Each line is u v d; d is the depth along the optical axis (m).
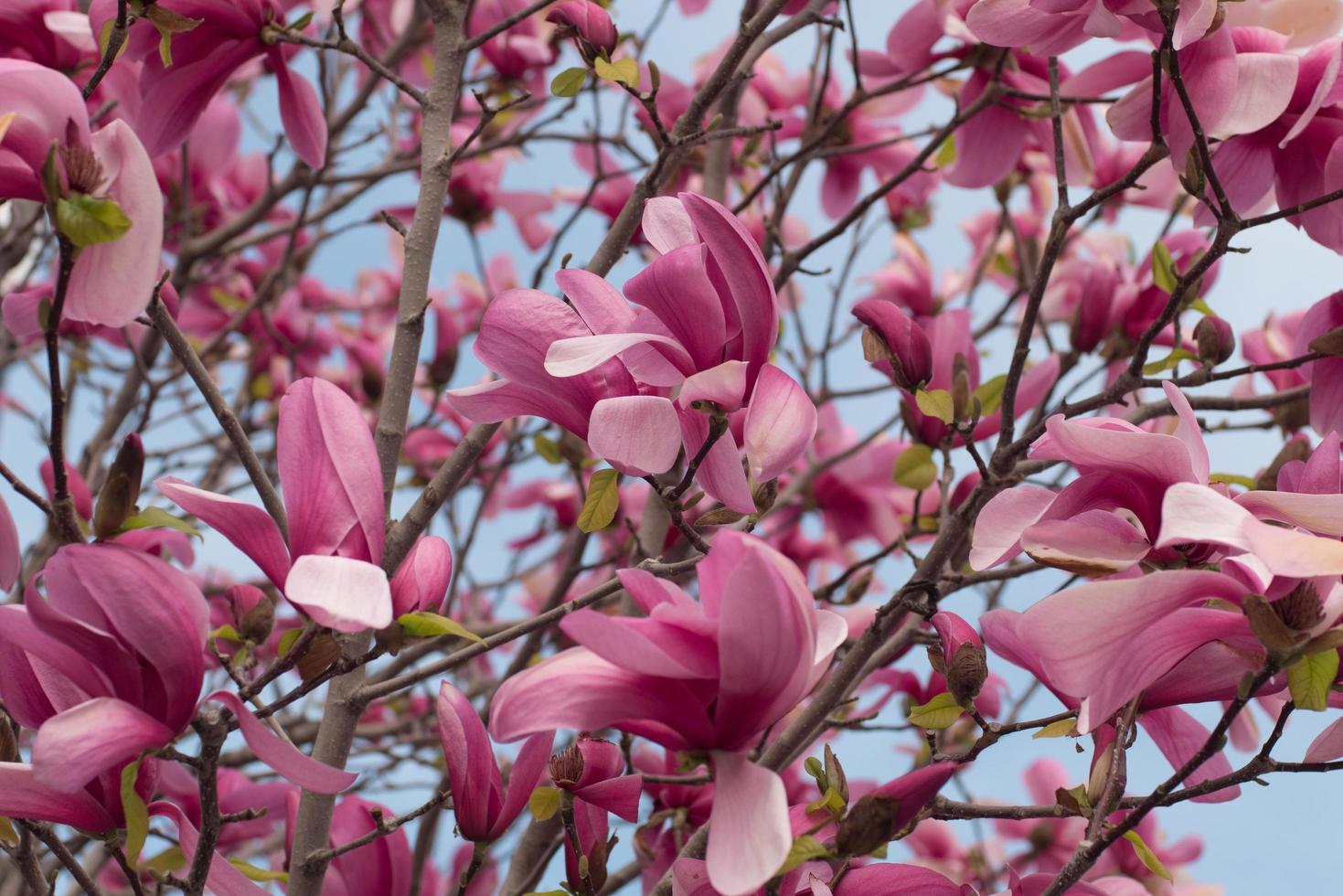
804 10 2.60
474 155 2.94
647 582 2.11
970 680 2.24
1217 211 2.31
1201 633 2.12
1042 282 2.32
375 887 2.37
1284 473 2.25
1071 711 2.24
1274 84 2.31
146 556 2.12
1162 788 2.18
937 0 2.63
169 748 2.13
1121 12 2.30
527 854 2.51
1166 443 2.13
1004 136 2.68
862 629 2.64
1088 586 2.10
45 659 2.12
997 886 3.05
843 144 3.26
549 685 2.08
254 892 2.20
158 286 2.28
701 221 2.18
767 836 2.06
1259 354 2.65
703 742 2.10
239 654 2.26
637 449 2.18
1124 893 2.28
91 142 2.16
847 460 3.22
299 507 2.15
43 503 2.19
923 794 2.15
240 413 3.54
